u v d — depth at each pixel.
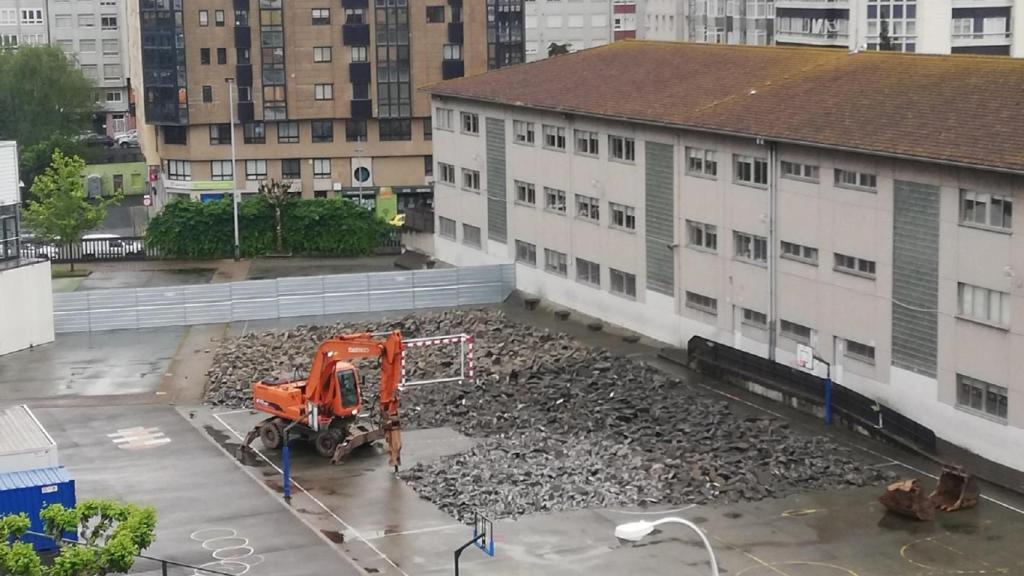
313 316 91.25
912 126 63.81
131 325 88.75
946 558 49.31
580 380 71.69
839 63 76.19
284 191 114.06
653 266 80.81
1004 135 59.41
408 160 135.12
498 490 56.28
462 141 100.00
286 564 49.47
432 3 132.88
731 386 70.81
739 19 151.88
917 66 70.88
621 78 89.06
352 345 60.84
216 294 89.94
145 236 112.56
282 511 55.09
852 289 66.25
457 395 69.25
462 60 134.25
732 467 57.81
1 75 157.88
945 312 61.16
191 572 48.72
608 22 182.75
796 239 69.50
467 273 93.25
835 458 58.97
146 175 154.38
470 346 70.44
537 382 71.50
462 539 51.81
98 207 114.62
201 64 131.12
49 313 85.12
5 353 82.50
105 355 81.94
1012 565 48.66
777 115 71.50
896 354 64.06
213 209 112.75
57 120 159.75
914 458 59.62
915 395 63.19
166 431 66.62
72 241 111.12
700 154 76.19
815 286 68.50
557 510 54.31
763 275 71.94
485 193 97.75
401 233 113.75
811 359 67.06
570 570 48.72
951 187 60.19
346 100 133.00
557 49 168.12
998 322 58.91
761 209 71.56
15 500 48.97
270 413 63.38
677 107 78.62
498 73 100.75
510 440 62.69
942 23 122.81
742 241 73.94
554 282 90.44
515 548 50.75
